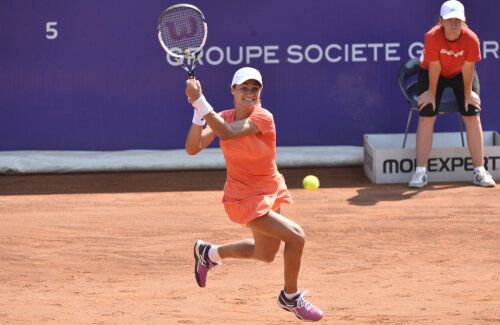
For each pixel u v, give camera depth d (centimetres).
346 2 3528
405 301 1631
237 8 3512
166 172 3425
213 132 1534
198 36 2003
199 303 1645
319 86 3578
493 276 1820
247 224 1462
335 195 2884
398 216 2506
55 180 3272
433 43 2814
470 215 2503
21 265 1980
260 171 1458
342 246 2138
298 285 1772
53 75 3550
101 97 3566
